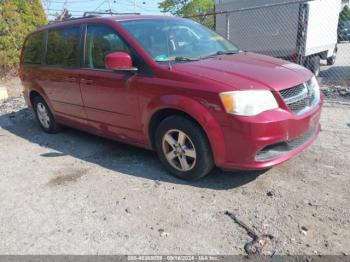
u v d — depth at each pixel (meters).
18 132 6.35
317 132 3.94
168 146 3.83
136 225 3.12
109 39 4.29
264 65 3.77
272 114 3.20
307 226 2.93
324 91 7.11
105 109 4.43
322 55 11.94
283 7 9.88
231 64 3.74
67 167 4.49
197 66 3.65
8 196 3.85
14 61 13.59
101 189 3.81
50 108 5.66
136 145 4.29
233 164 3.36
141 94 3.82
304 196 3.38
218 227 3.01
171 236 2.94
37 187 4.00
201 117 3.33
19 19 13.88
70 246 2.92
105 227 3.13
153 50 3.93
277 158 3.37
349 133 4.94
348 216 3.04
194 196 3.51
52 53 5.34
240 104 3.16
